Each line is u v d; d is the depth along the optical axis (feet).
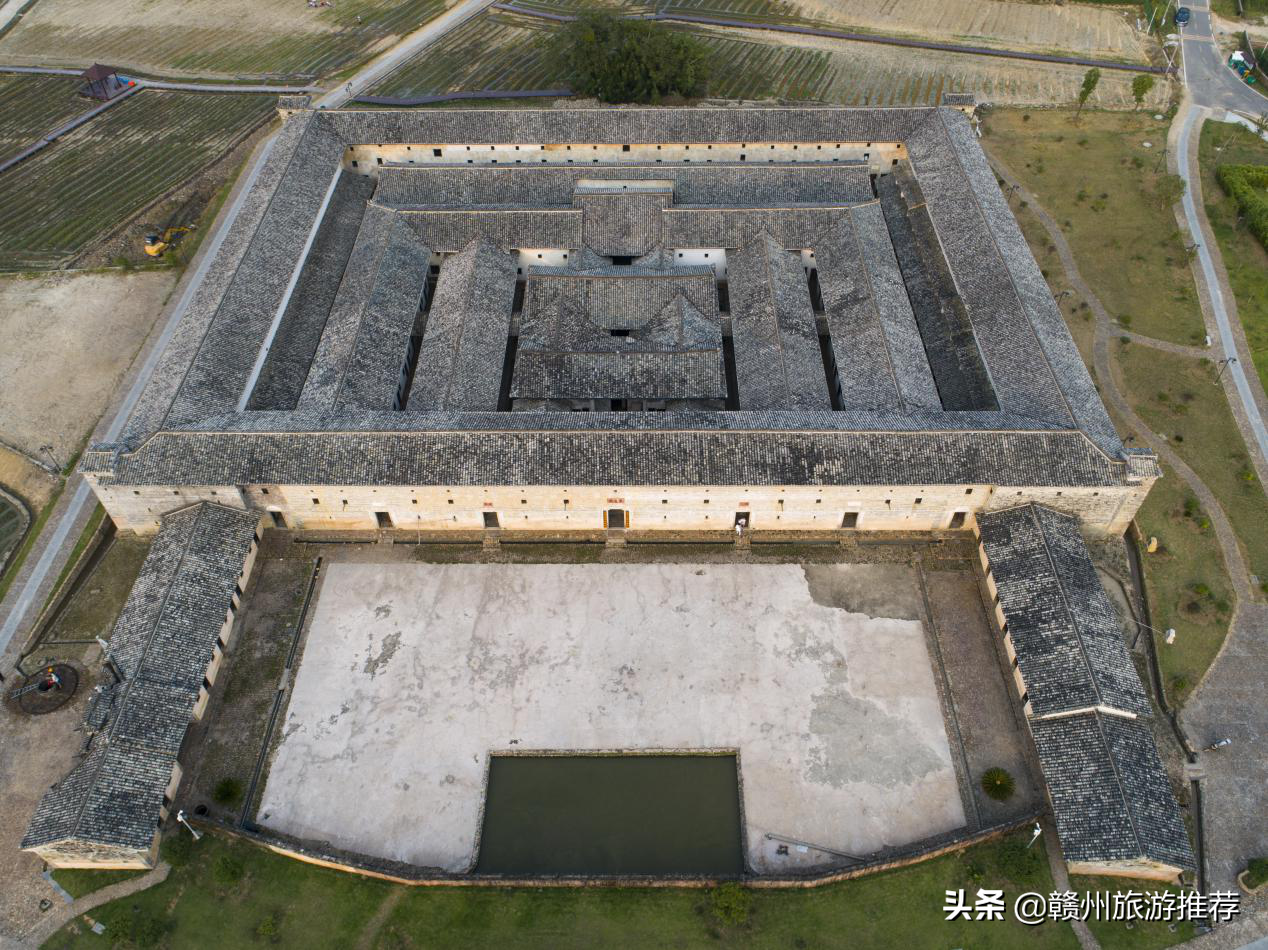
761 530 230.48
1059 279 306.96
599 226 296.92
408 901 166.40
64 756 186.80
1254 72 432.66
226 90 437.99
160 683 182.91
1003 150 376.07
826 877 166.09
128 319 295.89
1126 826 161.99
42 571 221.66
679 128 340.59
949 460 211.00
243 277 262.26
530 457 212.64
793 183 318.45
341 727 192.34
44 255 329.31
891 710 195.21
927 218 302.45
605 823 178.91
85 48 479.82
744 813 178.81
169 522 215.51
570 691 198.39
